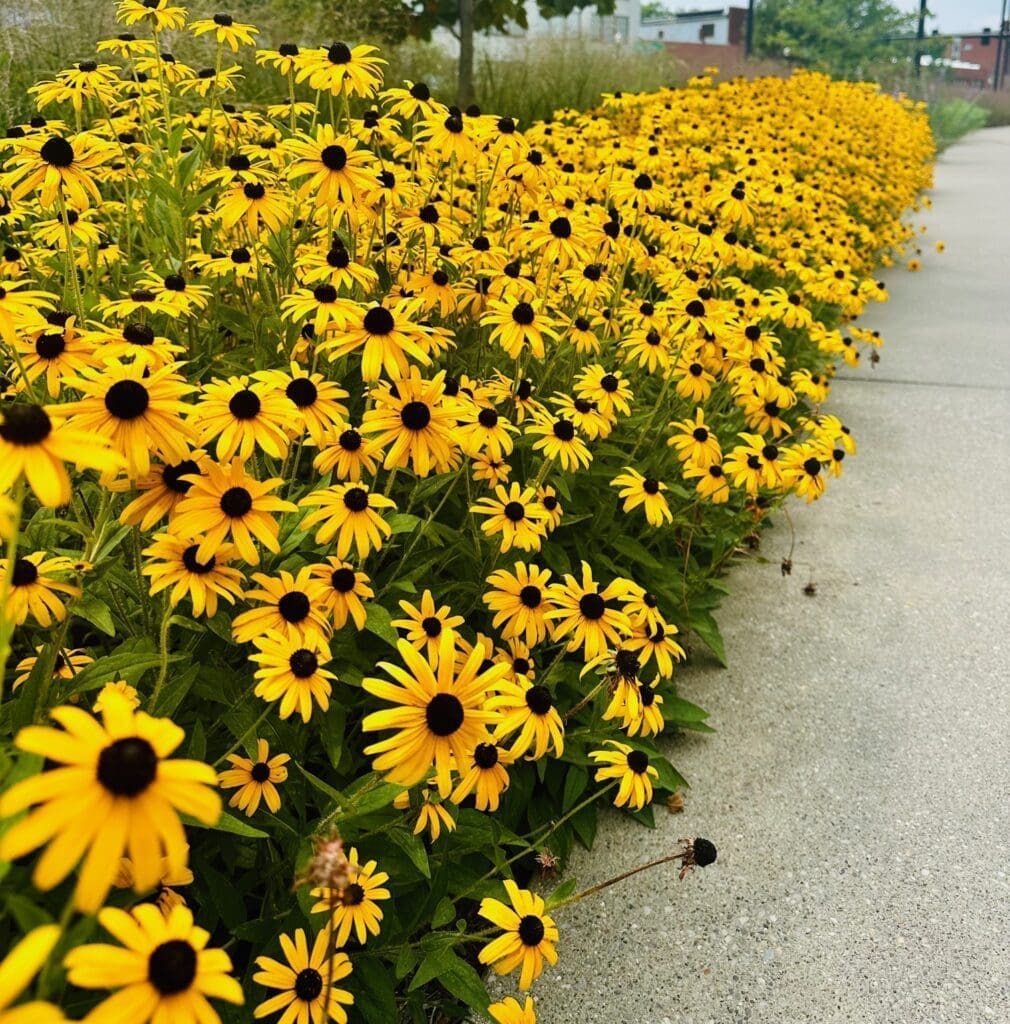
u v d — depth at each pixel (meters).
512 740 2.29
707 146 7.58
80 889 0.87
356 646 2.08
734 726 2.98
